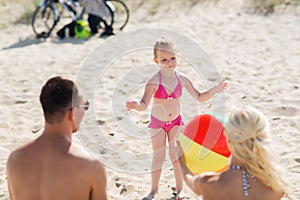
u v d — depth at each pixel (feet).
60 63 33.04
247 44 35.94
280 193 10.95
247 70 30.40
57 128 10.93
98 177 10.85
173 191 17.07
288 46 35.09
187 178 11.87
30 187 10.92
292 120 22.84
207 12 45.29
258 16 43.16
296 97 25.72
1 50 37.27
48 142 10.93
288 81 28.27
